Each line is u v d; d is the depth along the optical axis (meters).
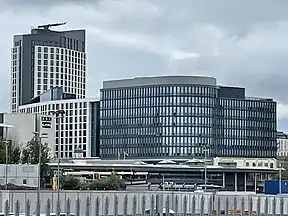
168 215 40.69
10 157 174.00
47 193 80.25
